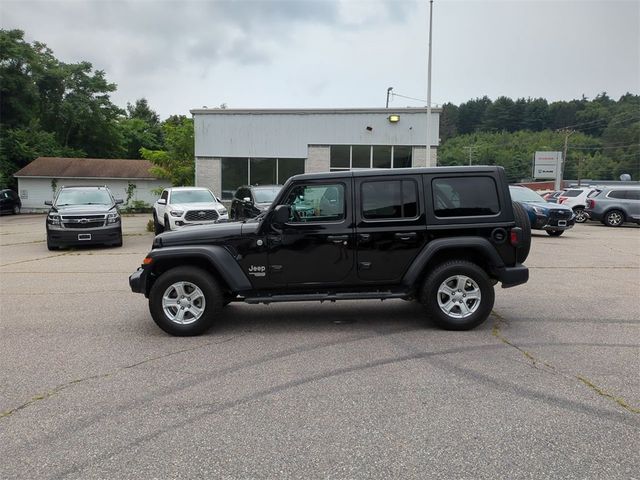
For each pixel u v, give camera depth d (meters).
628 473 3.04
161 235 6.21
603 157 86.19
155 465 3.18
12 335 6.06
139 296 8.23
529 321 6.46
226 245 6.02
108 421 3.79
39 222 28.12
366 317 6.73
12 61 44.03
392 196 6.03
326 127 22.64
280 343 5.64
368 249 6.01
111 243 14.97
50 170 39.66
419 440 3.45
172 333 5.95
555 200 27.42
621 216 22.19
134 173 39.59
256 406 4.01
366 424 3.69
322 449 3.35
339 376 4.62
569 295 7.98
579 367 4.79
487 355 5.15
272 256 6.00
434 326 6.24
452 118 122.25
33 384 4.52
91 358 5.21
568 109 108.25
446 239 5.99
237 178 23.23
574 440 3.42
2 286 9.13
